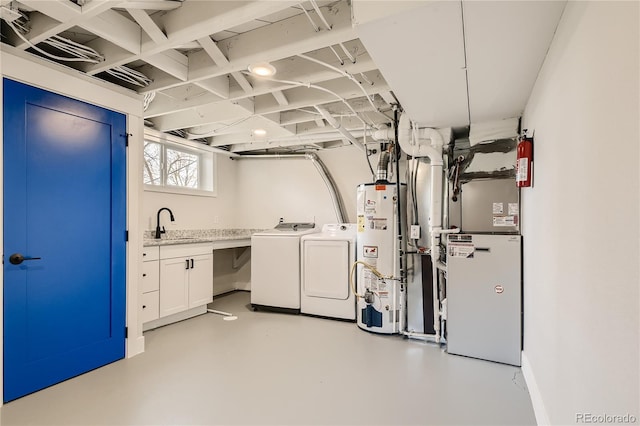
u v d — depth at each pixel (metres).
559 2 1.38
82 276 2.47
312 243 4.02
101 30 1.93
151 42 2.12
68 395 2.16
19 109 2.11
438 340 3.14
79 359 2.45
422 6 1.40
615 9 0.94
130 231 2.81
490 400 2.13
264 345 3.07
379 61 1.89
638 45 0.81
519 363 2.65
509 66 1.94
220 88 2.84
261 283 4.29
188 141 4.46
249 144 5.01
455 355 2.86
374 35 1.62
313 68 2.50
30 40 2.04
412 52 1.79
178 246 3.73
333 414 1.96
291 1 1.66
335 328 3.58
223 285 5.28
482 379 2.42
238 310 4.31
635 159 0.82
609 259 0.98
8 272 2.07
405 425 1.86
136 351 2.84
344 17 1.93
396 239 3.39
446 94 2.39
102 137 2.60
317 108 3.17
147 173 4.22
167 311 3.58
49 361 2.27
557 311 1.58
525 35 1.62
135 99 2.86
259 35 2.21
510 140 2.92
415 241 3.38
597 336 1.07
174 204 4.43
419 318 3.33
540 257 1.98
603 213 1.03
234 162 5.46
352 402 2.09
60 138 2.33
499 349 2.72
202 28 1.89
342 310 3.86
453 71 2.02
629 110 0.86
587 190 1.17
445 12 1.44
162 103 3.23
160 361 2.71
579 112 1.26
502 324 2.71
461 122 3.08
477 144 3.02
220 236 5.15
